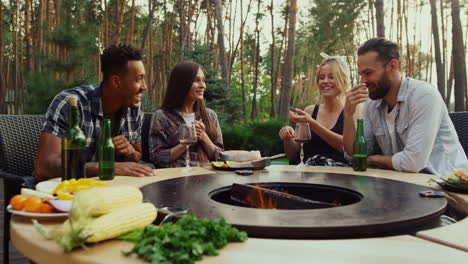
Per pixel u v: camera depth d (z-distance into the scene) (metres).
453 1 9.37
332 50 24.88
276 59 29.42
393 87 2.09
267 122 6.54
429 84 2.02
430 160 2.08
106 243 0.74
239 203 1.36
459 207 1.28
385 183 1.46
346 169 1.92
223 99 8.73
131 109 2.39
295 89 32.84
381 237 0.88
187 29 18.34
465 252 0.72
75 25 6.59
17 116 2.24
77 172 1.34
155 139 2.53
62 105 1.94
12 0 16.34
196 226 0.71
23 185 1.75
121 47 2.13
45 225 0.87
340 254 0.71
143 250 0.65
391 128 2.15
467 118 2.62
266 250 0.72
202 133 2.48
